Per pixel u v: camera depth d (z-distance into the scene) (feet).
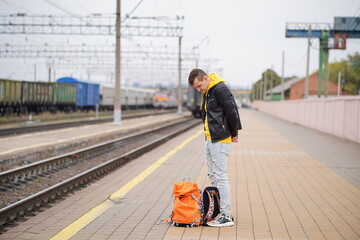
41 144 54.44
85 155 47.16
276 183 27.96
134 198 23.84
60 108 147.33
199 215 18.01
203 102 18.37
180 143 59.47
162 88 291.58
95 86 176.14
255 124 111.86
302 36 136.67
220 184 17.93
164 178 30.45
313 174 31.73
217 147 17.79
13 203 23.34
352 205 21.79
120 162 40.11
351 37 135.85
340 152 46.78
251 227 17.74
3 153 44.88
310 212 20.31
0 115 108.78
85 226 18.03
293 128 94.12
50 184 31.73
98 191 27.20
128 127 92.07
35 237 16.74
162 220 18.78
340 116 66.80
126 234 16.80
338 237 16.39
